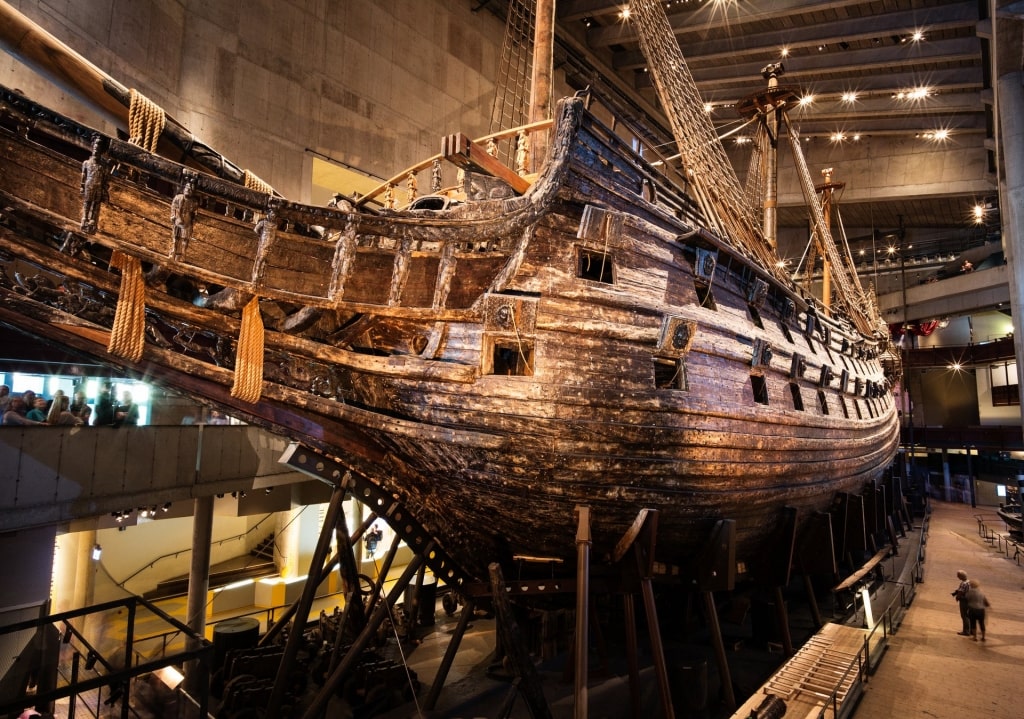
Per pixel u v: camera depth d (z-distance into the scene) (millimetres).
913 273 37969
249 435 10031
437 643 8875
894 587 12219
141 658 6340
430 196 6375
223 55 11719
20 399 7707
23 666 6445
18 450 6996
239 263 4258
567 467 4984
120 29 9875
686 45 22906
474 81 17250
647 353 5328
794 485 7367
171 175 3904
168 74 10805
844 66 22375
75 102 9383
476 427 4852
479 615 10203
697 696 6395
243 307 4336
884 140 28953
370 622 5625
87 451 7676
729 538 6000
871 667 7727
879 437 12375
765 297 7574
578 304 5051
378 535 13750
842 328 12453
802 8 19047
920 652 8547
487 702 6770
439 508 5520
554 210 5086
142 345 3982
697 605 9633
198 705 5289
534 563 6020
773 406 6965
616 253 5426
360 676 6641
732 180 9883
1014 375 31391
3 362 8680
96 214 3764
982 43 18484
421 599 9797
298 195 12859
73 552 10500
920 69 22953
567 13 20344
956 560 15688
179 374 4262
